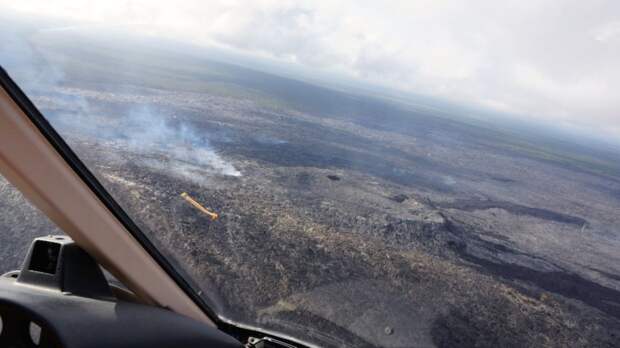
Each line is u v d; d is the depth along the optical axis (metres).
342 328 6.95
